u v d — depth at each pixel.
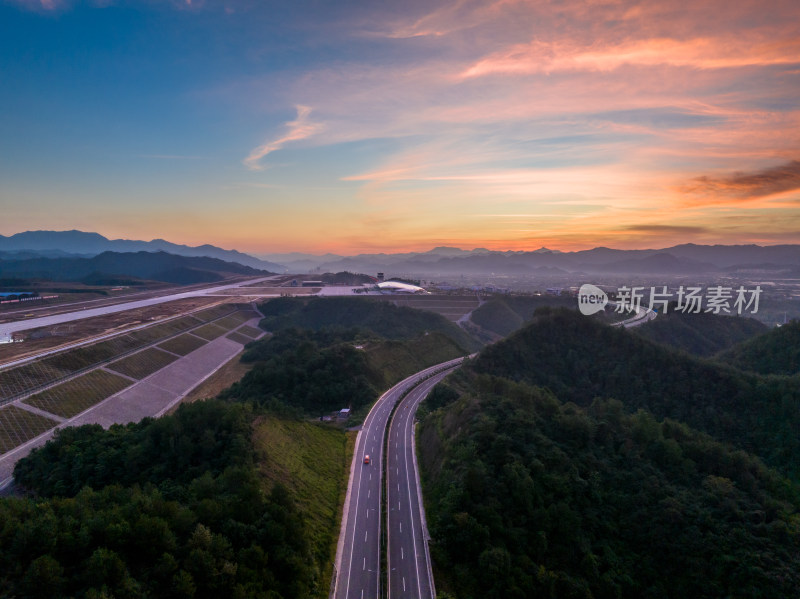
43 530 56.09
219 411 107.44
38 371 173.38
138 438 105.62
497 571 74.81
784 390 143.38
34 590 50.56
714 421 144.88
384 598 71.12
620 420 119.69
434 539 83.56
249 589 61.06
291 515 76.19
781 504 94.62
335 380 167.38
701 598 80.00
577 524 87.00
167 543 61.44
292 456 105.88
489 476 92.31
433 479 103.06
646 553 87.69
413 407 153.88
